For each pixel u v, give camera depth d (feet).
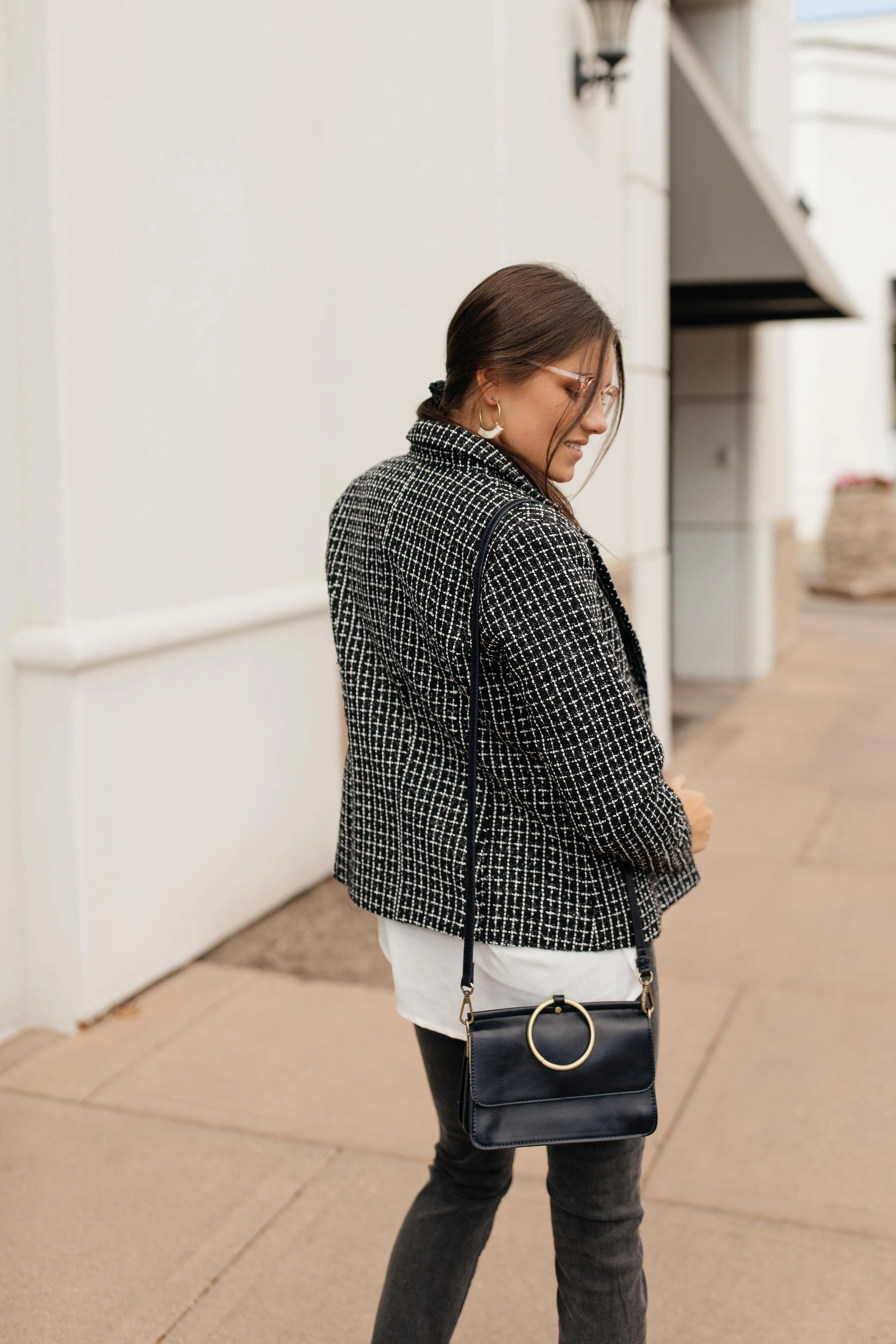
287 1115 9.61
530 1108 4.79
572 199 16.83
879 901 14.70
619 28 16.46
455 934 4.93
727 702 27.09
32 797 10.82
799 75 64.69
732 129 23.15
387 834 5.18
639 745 4.61
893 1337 7.19
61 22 10.00
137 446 11.21
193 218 11.82
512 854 4.84
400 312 14.70
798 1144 9.30
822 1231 8.21
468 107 14.38
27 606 10.62
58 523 10.40
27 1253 7.95
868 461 67.41
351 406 14.56
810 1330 7.26
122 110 10.77
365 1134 9.35
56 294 10.14
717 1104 9.93
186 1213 8.38
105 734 10.96
